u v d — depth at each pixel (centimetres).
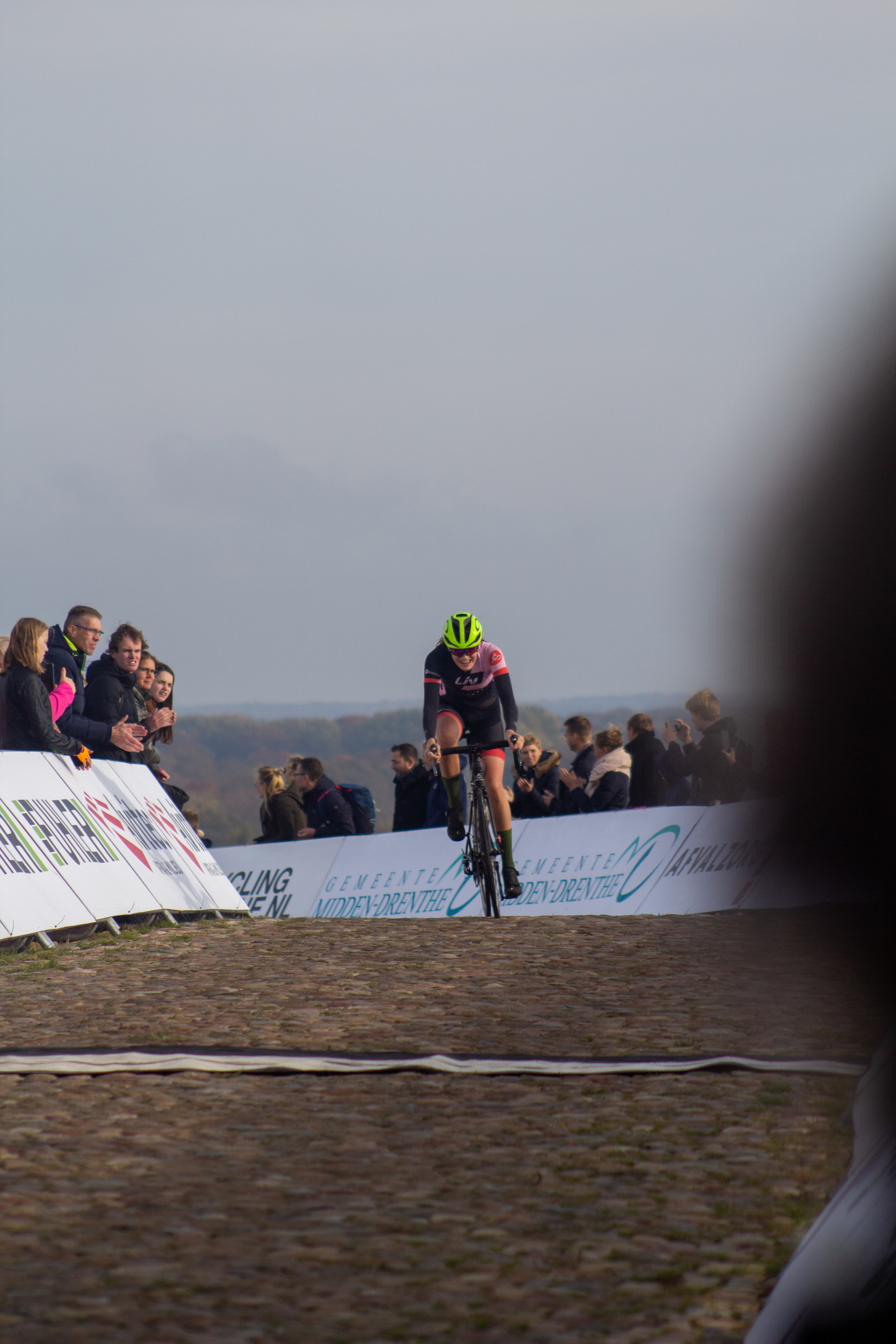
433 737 2511
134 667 2781
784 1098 1003
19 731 2388
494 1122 980
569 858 3347
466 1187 827
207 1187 835
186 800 3206
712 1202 781
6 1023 1448
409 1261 696
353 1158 897
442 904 3594
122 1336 594
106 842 2461
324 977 1669
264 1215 778
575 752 3578
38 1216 780
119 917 2370
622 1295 641
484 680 2608
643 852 3167
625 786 3372
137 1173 869
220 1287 659
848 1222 539
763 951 1260
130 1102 1062
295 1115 1014
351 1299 642
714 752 2545
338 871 3838
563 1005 1443
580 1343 584
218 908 2788
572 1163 873
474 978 1628
